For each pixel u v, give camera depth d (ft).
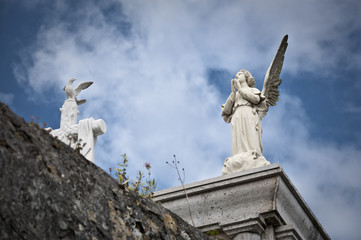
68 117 25.70
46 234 14.34
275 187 24.40
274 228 24.44
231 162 26.81
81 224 15.44
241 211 24.50
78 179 16.26
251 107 29.19
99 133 24.93
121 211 17.04
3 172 14.02
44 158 15.52
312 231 26.25
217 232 24.47
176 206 25.16
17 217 13.83
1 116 14.90
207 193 25.07
